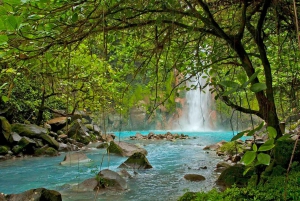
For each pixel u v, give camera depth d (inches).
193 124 1186.6
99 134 714.2
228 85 51.9
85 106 261.6
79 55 215.3
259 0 153.3
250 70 160.4
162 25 141.6
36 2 67.4
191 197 178.2
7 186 291.9
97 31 107.3
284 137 47.1
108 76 252.7
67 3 80.8
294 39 169.8
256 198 146.7
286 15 149.8
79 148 559.8
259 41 168.9
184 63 185.3
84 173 344.5
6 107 517.7
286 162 179.5
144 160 373.7
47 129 563.2
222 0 161.3
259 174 188.5
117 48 203.5
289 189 145.3
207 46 205.6
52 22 86.3
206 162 416.2
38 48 96.3
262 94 162.6
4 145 458.6
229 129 1117.7
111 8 95.9
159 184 288.5
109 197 245.3
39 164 403.2
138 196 248.4
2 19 56.5
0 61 99.0
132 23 124.5
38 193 208.7
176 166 387.2
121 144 526.6
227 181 263.7
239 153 434.3
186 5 132.0
